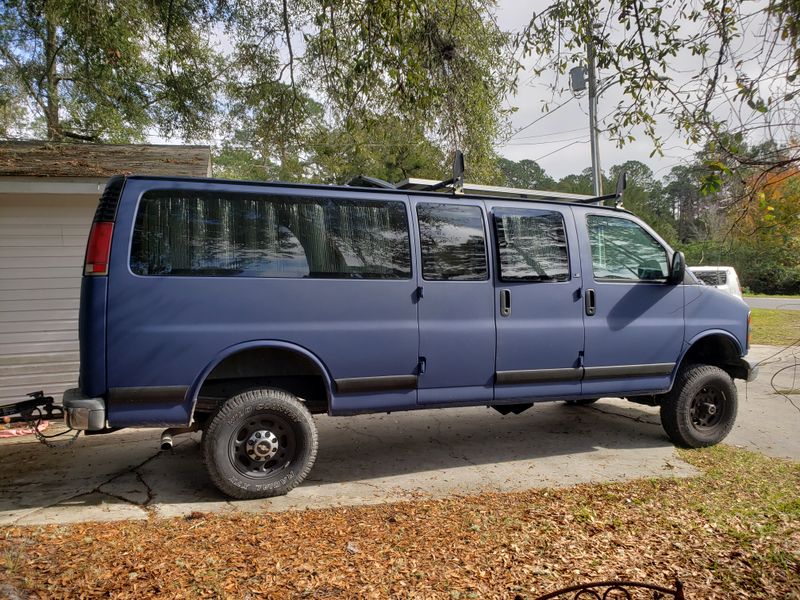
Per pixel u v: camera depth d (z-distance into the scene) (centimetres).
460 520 377
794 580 290
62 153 870
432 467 505
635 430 636
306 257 430
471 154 848
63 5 890
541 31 448
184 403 392
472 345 473
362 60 548
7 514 385
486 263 485
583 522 373
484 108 749
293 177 1108
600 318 523
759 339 1425
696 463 518
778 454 557
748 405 765
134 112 1598
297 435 427
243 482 412
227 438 408
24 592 265
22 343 718
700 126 359
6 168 696
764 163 302
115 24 920
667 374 556
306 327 422
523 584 288
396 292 450
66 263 734
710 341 601
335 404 436
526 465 512
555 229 518
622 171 568
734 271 1228
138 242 389
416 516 385
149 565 300
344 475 482
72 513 388
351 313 436
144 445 570
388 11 530
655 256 564
